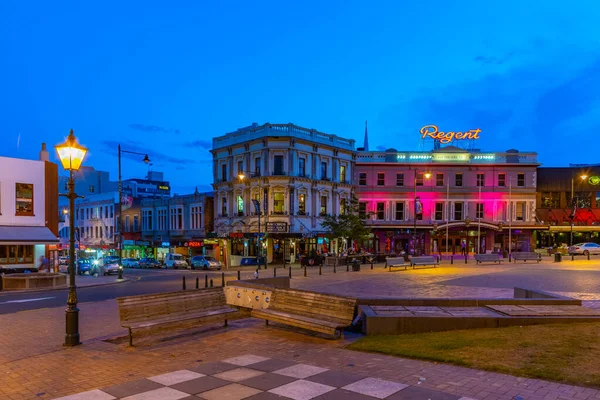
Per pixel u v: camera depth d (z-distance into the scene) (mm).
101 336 10617
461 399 5648
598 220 53969
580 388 5906
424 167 51812
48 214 32625
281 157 44312
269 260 44625
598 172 54500
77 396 6223
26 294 21750
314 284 22234
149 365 7852
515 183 51656
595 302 14484
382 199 51500
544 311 10453
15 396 6375
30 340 10281
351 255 41344
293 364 7551
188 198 53969
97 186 75000
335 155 49094
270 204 43812
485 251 51125
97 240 66812
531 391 5852
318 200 47156
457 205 51750
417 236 51500
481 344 8250
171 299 10570
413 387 6164
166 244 54531
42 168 32469
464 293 17969
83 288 24703
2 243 27906
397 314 10141
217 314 10852
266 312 10859
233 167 48281
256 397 5953
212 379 6809
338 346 8914
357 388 6191
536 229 51406
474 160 52094
